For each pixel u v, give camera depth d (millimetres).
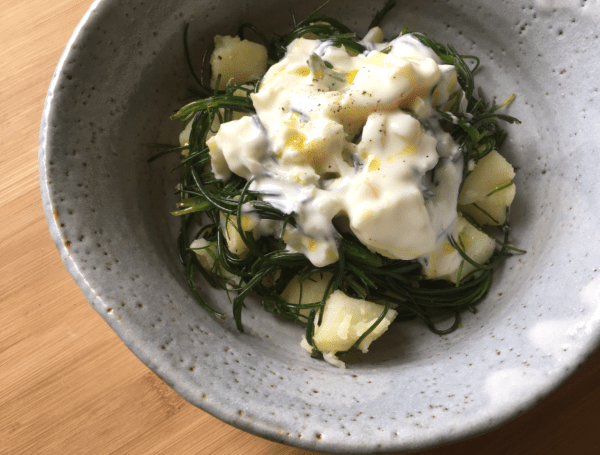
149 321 142
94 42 160
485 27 177
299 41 179
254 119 162
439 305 174
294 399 138
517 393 128
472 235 172
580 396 174
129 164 173
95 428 179
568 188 163
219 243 173
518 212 178
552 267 153
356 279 174
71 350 185
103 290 141
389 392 143
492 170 170
